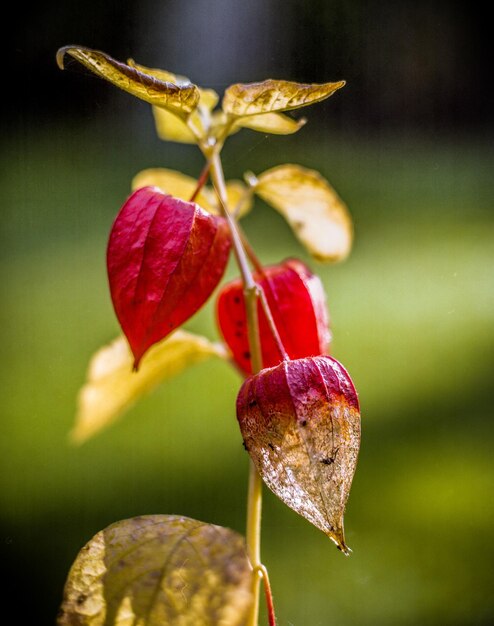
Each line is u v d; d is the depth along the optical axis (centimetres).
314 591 119
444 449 158
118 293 49
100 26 318
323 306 55
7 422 168
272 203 61
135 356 49
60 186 297
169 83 49
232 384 187
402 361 193
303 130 293
